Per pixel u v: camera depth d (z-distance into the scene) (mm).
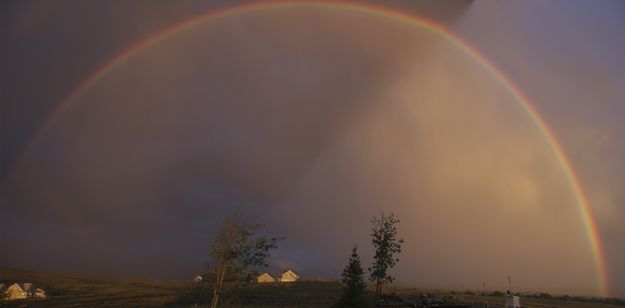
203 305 74188
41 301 102125
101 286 171750
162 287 172500
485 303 74812
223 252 30750
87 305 91188
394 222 52312
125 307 83938
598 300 109812
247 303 71188
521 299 96938
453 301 77688
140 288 164375
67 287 160250
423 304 70500
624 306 91625
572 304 89750
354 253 44188
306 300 82562
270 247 32031
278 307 69062
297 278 143500
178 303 81688
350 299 42312
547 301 94625
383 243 51188
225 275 30953
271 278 139000
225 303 32969
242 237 31406
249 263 31109
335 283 125688
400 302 70625
